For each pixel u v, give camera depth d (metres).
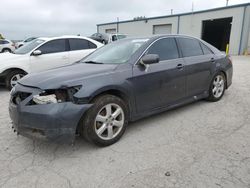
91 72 3.30
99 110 3.13
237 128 3.81
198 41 4.94
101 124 3.22
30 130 2.95
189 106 4.98
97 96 3.19
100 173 2.66
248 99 5.45
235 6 22.06
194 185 2.40
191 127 3.89
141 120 4.23
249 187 2.35
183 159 2.90
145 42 3.99
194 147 3.20
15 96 3.17
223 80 5.38
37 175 2.64
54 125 2.80
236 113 4.52
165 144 3.31
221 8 23.27
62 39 7.61
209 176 2.54
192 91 4.61
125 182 2.48
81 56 7.82
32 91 2.97
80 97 2.96
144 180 2.50
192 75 4.50
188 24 26.64
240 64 12.87
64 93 2.94
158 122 4.12
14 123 3.09
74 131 2.93
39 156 3.05
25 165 2.84
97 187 2.42
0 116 4.57
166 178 2.53
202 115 4.43
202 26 25.48
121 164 2.83
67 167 2.79
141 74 3.62
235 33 22.52
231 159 2.87
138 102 3.65
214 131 3.71
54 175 2.63
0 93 6.55
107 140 3.26
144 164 2.81
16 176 2.62
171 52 4.24
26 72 6.88
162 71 3.91
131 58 3.70
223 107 4.89
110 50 4.32
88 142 3.42
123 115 3.42
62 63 7.49
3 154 3.11
